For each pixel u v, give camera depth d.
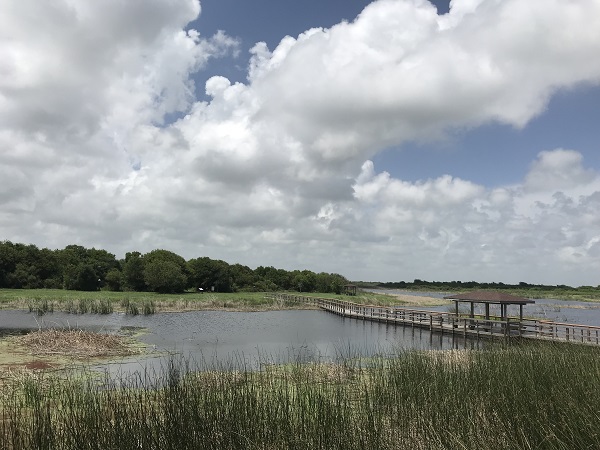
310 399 7.34
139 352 18.52
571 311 61.28
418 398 7.97
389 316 38.28
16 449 5.25
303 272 90.25
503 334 25.08
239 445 5.46
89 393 7.43
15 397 8.29
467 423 6.29
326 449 5.57
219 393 6.98
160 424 5.62
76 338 18.77
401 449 5.75
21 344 18.19
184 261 73.50
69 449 5.17
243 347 22.45
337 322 38.78
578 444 5.47
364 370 12.18
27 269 63.44
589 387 7.79
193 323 34.12
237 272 79.88
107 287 65.88
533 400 7.30
